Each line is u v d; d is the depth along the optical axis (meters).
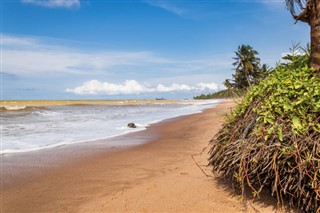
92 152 7.77
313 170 2.63
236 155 3.11
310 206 2.74
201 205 3.36
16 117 22.08
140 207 3.50
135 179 4.82
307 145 2.69
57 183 4.91
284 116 2.91
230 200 3.38
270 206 3.08
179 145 8.38
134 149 8.05
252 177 3.07
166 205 3.48
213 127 12.47
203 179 4.26
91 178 5.08
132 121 18.36
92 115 25.34
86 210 3.62
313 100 2.86
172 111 32.72
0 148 8.61
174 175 4.76
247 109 3.38
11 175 5.53
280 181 2.80
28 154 7.63
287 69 3.52
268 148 2.83
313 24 3.17
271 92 3.19
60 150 8.16
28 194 4.41
